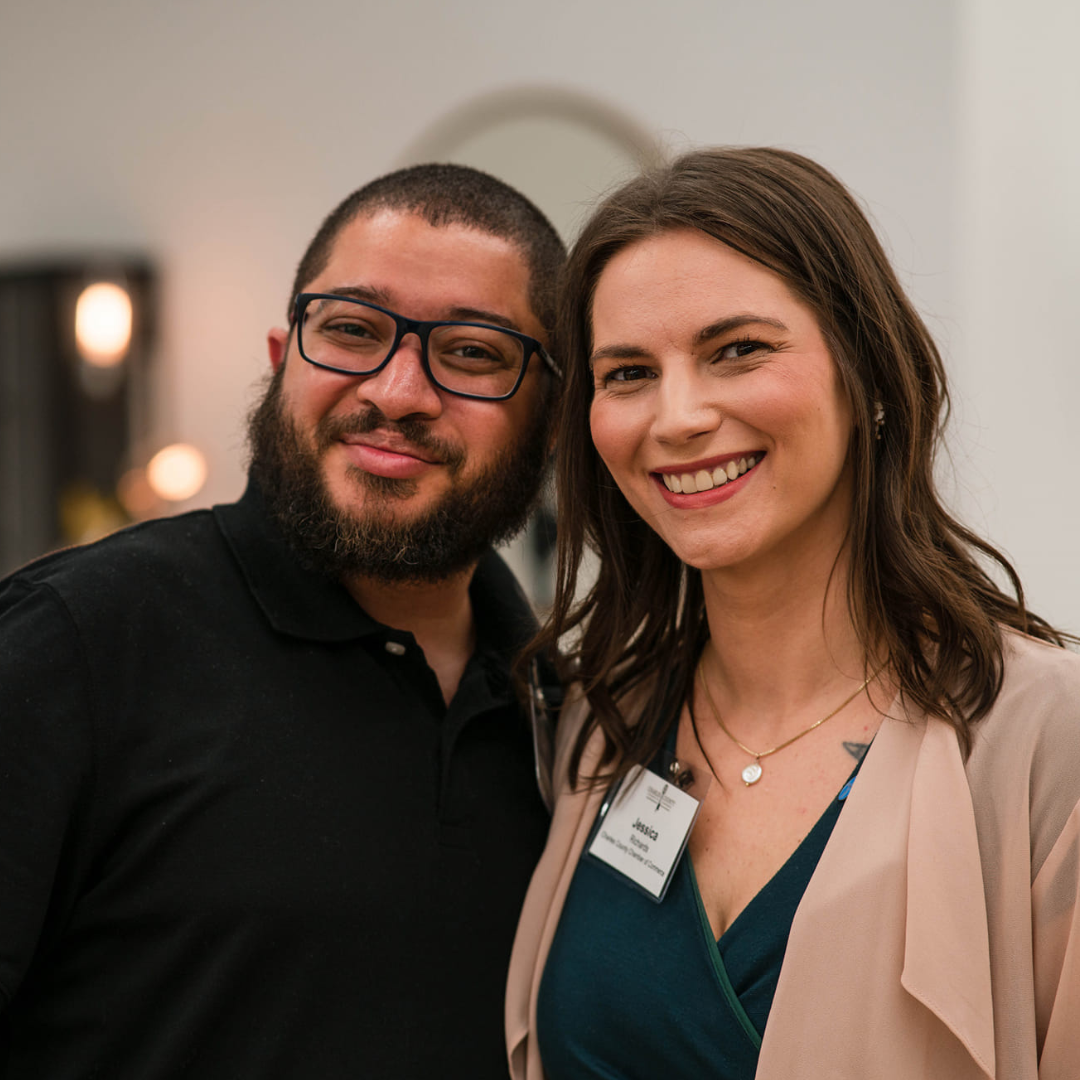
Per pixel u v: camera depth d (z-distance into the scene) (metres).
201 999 1.34
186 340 4.04
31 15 4.13
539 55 3.86
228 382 4.01
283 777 1.42
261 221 4.00
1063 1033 1.14
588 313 1.44
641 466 1.37
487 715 1.60
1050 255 3.64
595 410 1.39
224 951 1.35
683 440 1.29
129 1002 1.35
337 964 1.38
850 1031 1.18
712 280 1.28
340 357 1.55
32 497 4.05
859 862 1.23
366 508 1.52
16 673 1.34
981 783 1.22
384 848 1.43
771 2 3.74
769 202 1.29
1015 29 3.63
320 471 1.54
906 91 3.68
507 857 1.53
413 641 1.54
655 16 3.79
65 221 4.11
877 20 3.69
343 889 1.39
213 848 1.37
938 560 1.32
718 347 1.29
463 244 1.57
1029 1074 1.13
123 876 1.37
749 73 3.76
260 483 1.62
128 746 1.39
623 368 1.36
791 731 1.39
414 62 3.92
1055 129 3.63
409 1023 1.40
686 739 1.50
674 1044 1.30
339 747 1.46
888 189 3.71
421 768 1.50
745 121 3.76
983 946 1.15
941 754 1.24
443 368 1.56
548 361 1.65
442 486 1.56
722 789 1.41
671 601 1.58
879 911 1.20
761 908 1.29
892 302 1.36
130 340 4.04
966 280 3.66
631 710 1.58
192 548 1.56
